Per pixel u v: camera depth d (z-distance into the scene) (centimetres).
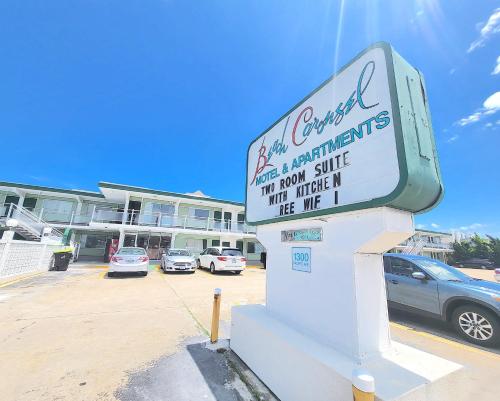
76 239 2095
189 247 2191
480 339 425
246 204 426
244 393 265
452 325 502
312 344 241
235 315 361
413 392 169
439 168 231
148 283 975
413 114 220
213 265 1405
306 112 317
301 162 310
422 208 221
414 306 521
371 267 235
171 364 323
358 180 230
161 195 2033
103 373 300
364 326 217
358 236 223
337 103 270
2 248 855
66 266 1288
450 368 200
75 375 295
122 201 2202
